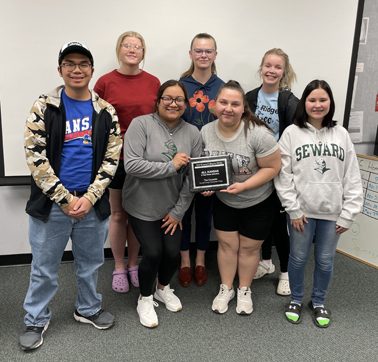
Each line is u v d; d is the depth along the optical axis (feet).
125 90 7.31
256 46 8.83
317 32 9.04
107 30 8.03
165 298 7.42
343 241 9.98
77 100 5.63
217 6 8.40
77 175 5.74
